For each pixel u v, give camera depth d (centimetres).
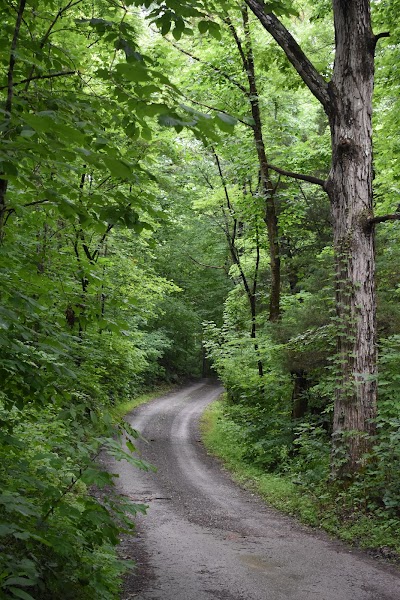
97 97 318
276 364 1456
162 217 348
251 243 2114
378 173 1678
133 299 409
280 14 357
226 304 2252
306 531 830
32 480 312
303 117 2136
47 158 279
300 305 1566
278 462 1377
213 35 304
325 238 1702
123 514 318
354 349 995
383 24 1311
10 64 287
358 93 1011
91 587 358
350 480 941
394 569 636
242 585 558
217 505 999
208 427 2200
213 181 2256
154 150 1149
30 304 312
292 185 1717
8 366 306
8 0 332
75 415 315
